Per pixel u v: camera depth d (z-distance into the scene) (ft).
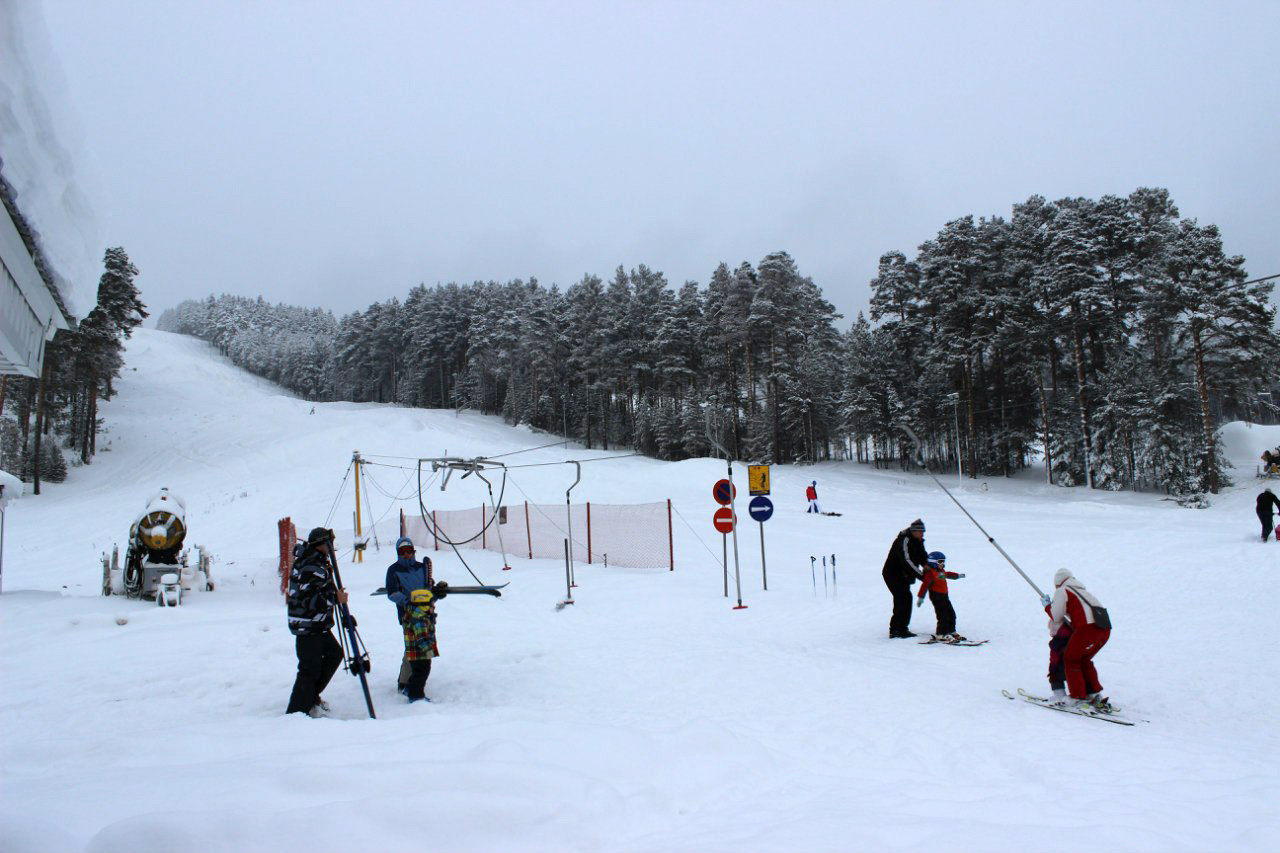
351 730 15.35
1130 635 30.19
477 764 11.65
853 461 219.82
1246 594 34.81
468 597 48.11
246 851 8.43
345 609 20.92
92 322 147.02
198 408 233.35
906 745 16.71
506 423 258.57
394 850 8.98
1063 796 12.87
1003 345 165.37
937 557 31.60
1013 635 31.63
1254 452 170.30
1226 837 10.44
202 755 13.38
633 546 72.54
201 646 31.37
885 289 199.82
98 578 67.36
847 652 29.17
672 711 20.38
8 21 5.96
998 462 180.45
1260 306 128.88
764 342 206.08
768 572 58.44
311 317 542.57
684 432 207.72
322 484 121.80
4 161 6.73
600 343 228.84
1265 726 18.61
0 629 35.29
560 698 22.45
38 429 130.93
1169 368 142.41
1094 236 159.63
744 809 12.17
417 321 318.04
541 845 9.79
